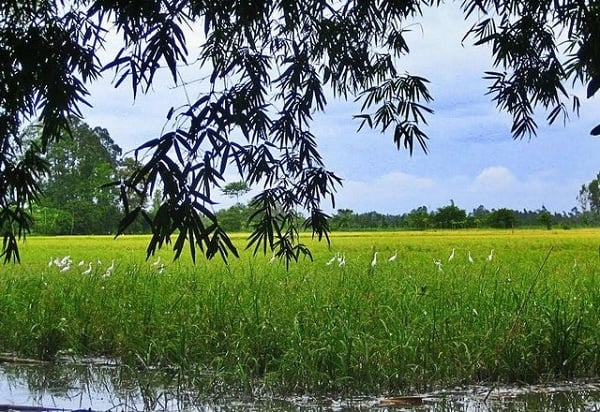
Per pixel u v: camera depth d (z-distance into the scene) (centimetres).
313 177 519
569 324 822
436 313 883
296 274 1341
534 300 930
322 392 721
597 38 387
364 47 521
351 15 498
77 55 430
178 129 333
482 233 5006
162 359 824
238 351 782
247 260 1770
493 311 888
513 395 722
